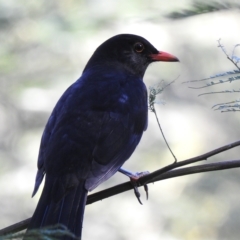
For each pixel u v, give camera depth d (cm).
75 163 712
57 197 694
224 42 1836
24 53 1755
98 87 793
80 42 1723
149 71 1795
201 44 1841
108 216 1745
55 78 1756
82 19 1698
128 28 1783
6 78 1772
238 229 1633
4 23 1725
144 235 1675
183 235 1647
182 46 1844
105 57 891
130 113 786
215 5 645
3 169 1791
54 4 1728
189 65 1839
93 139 732
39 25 1714
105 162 727
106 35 1750
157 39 1845
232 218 1628
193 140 1820
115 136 752
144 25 1781
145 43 903
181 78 1827
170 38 1850
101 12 1686
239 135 1839
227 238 1623
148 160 1756
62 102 777
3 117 1822
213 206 1656
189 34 1848
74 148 719
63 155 714
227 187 1667
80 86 795
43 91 1803
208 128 1838
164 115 1836
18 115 1823
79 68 1769
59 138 727
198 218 1652
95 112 755
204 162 1802
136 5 1622
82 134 731
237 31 1822
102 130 744
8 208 1756
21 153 1812
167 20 695
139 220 1698
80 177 707
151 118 1823
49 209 684
